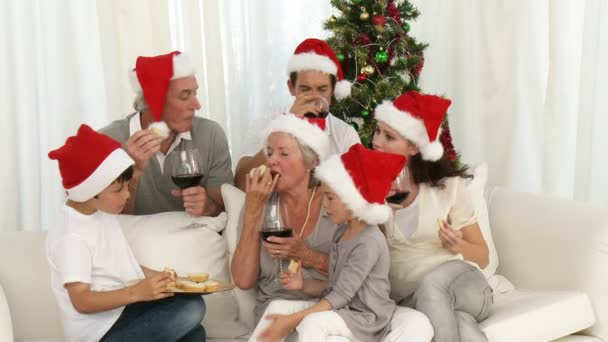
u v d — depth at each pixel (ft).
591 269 8.91
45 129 12.01
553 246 9.37
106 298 7.48
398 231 8.82
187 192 8.85
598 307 8.86
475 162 13.41
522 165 13.12
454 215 8.88
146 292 7.45
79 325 7.71
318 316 7.57
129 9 11.83
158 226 8.88
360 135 10.97
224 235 9.18
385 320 7.95
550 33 12.35
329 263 8.29
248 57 12.71
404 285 8.80
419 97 8.82
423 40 13.37
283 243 8.10
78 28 11.96
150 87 9.18
